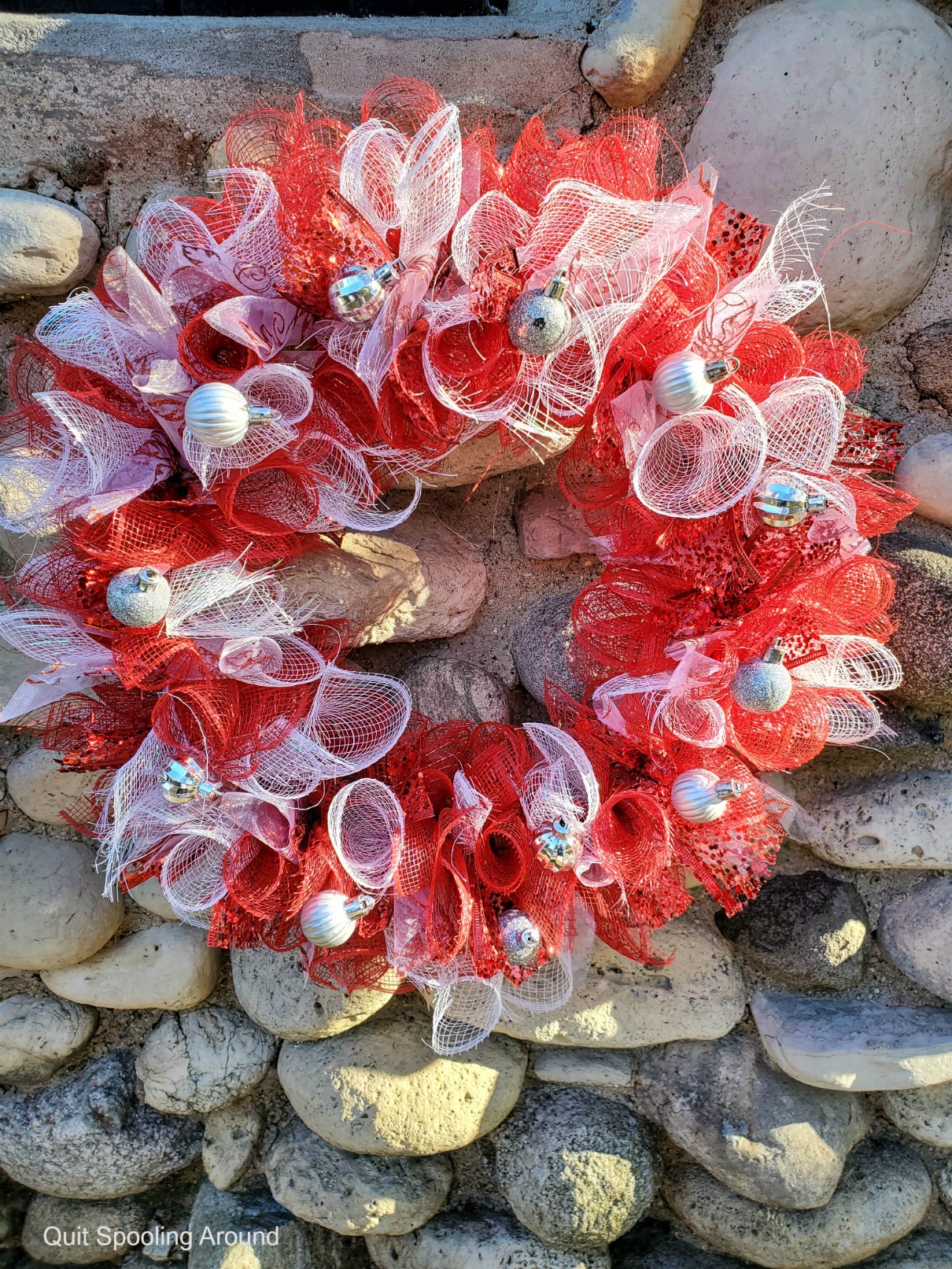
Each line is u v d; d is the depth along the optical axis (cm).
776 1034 92
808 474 74
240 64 84
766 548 77
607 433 77
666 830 78
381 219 71
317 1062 92
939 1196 99
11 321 87
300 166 70
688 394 69
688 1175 97
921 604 85
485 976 78
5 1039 95
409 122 77
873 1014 94
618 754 84
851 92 82
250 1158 99
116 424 72
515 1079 94
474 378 71
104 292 75
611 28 83
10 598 81
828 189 84
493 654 95
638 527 80
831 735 82
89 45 83
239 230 70
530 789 81
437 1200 95
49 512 73
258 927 83
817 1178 91
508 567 95
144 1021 100
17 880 91
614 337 71
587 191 67
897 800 91
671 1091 94
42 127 83
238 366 73
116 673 77
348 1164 93
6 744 94
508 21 87
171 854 80
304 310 73
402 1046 93
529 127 74
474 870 82
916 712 90
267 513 76
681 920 95
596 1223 92
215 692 76
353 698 82
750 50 84
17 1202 104
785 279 85
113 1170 97
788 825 94
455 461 85
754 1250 94
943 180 87
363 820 83
